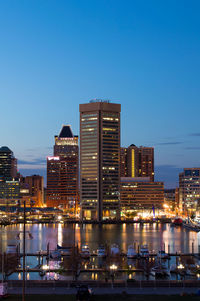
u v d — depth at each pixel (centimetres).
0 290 9244
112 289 10212
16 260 14875
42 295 9450
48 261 17075
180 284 10444
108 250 17512
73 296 9331
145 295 9431
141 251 18588
